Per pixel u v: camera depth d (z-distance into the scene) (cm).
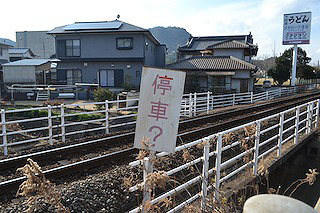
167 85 281
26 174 217
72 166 566
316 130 936
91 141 764
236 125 1117
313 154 851
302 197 659
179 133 930
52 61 2761
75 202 410
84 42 2694
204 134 937
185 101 1380
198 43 3641
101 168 605
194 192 482
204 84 2511
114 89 2634
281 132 640
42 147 760
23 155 689
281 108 1602
